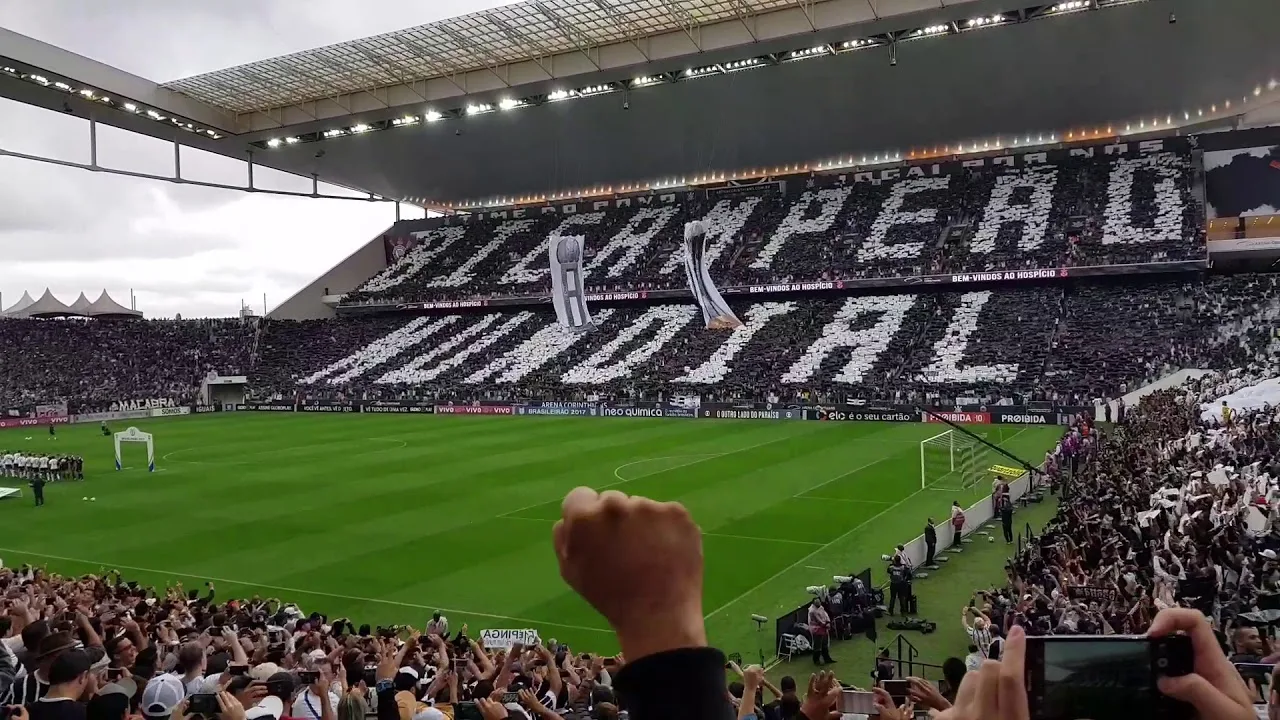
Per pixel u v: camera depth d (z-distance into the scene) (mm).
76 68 57688
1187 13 55406
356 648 13977
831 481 37500
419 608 23031
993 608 18359
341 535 30562
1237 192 69500
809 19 51625
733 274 76875
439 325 88938
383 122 69375
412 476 41500
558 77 60500
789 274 74625
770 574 24906
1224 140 70938
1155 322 61219
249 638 14516
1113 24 57438
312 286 96062
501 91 62531
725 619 21531
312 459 47875
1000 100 69062
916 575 24500
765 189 88875
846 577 21781
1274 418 30609
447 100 64250
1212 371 53781
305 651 13750
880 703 4449
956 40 60812
